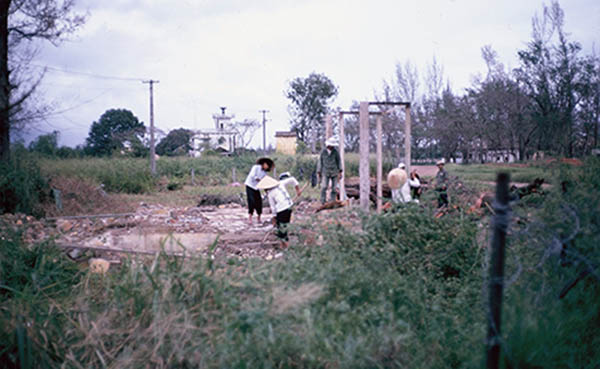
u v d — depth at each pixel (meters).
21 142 13.47
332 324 2.55
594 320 2.99
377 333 2.54
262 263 3.52
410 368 2.62
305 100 67.81
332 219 4.51
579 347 2.80
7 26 12.91
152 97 30.06
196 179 29.62
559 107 19.67
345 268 3.24
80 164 20.84
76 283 4.66
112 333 3.04
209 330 2.67
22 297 3.55
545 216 3.43
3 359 2.90
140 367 2.78
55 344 3.01
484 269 3.65
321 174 12.00
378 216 4.48
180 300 3.03
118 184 21.12
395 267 3.93
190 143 62.53
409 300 3.25
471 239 4.39
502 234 2.32
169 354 2.78
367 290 3.17
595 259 3.12
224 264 3.76
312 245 4.25
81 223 10.70
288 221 7.71
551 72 20.47
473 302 3.57
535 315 2.78
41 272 4.37
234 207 16.12
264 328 2.43
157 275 3.38
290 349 2.41
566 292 3.07
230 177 30.95
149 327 2.87
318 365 2.40
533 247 3.50
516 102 25.38
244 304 2.74
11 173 11.88
